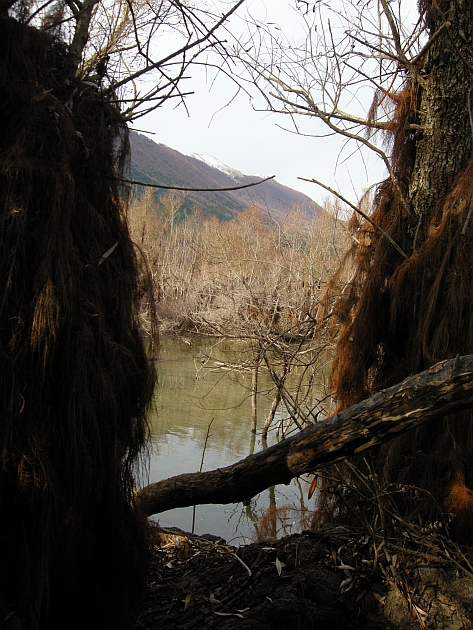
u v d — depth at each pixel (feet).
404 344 12.19
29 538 6.32
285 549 9.12
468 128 11.98
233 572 9.09
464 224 10.91
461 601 7.98
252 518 19.79
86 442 6.78
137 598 7.79
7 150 6.35
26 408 6.34
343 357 12.66
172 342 63.21
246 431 32.12
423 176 12.44
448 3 12.03
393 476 10.80
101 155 7.69
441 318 11.04
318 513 11.76
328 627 8.04
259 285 31.14
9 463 6.22
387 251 12.55
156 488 9.72
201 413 35.32
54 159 6.81
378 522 10.23
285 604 8.04
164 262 73.56
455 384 7.29
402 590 8.20
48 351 6.50
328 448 8.11
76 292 6.89
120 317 7.64
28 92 6.55
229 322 29.84
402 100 12.95
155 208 78.79
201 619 8.05
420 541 8.93
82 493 6.73
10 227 6.28
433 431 10.80
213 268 42.91
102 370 7.02
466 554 9.09
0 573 6.10
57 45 7.29
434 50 12.32
